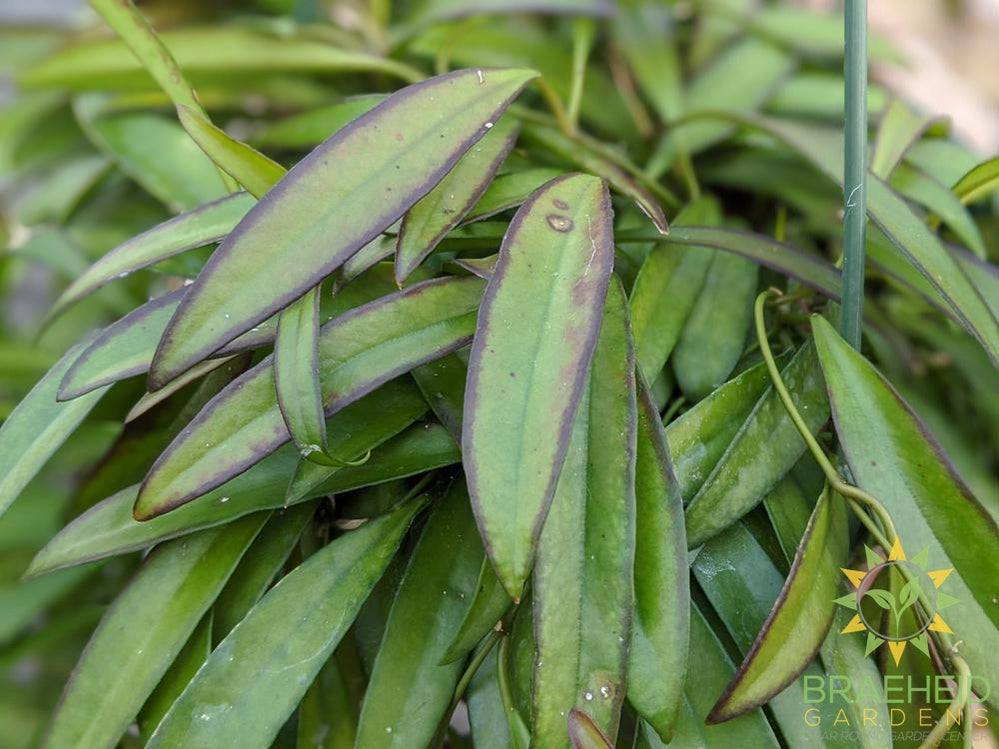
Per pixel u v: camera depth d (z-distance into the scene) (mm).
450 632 254
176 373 228
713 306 295
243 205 277
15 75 386
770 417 267
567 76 400
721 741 245
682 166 356
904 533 247
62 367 271
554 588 232
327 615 253
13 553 398
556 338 229
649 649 234
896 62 403
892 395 255
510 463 218
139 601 260
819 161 307
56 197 412
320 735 269
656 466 246
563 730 225
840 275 282
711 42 422
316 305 236
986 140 452
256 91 407
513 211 284
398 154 243
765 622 235
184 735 242
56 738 248
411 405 263
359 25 451
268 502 258
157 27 429
